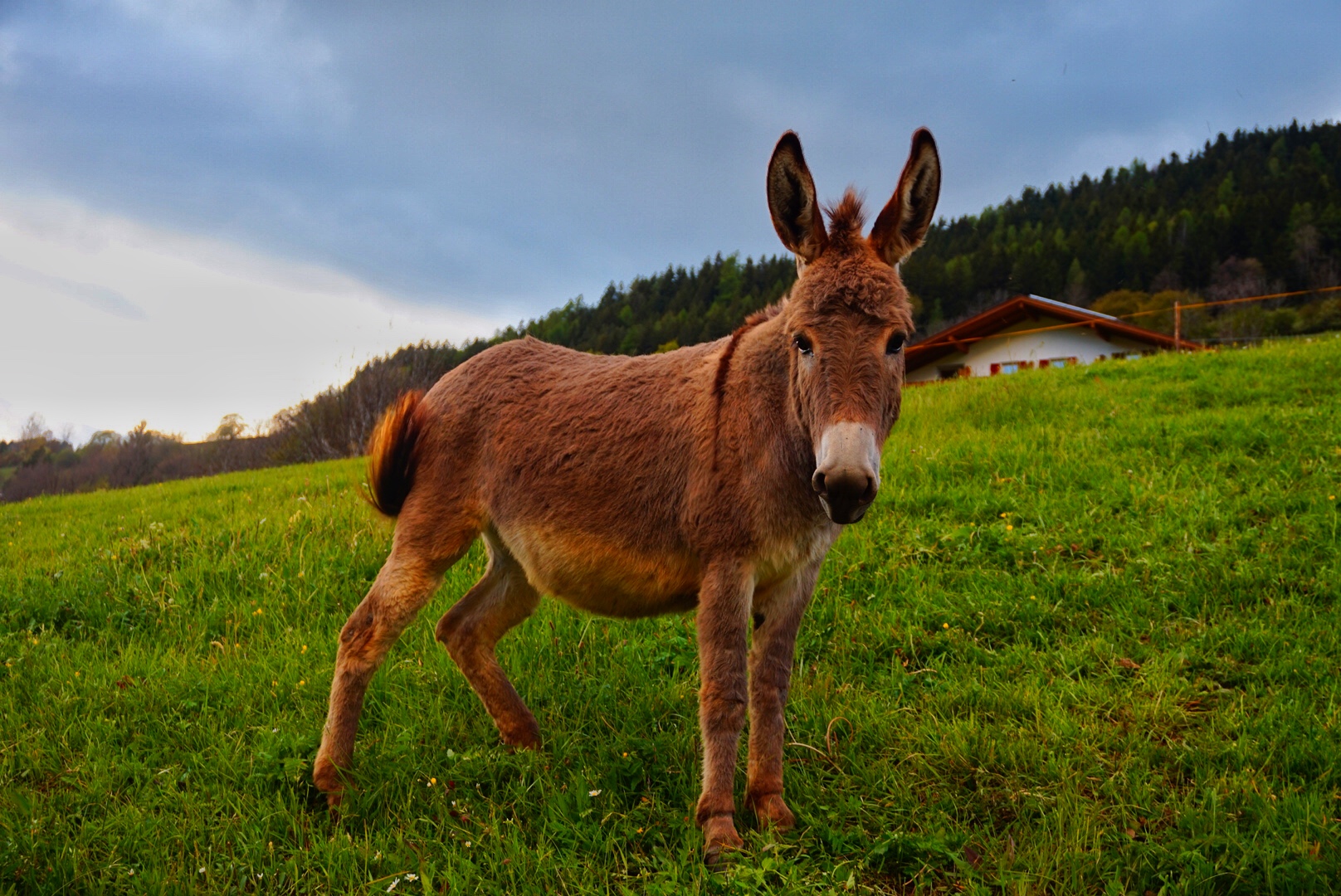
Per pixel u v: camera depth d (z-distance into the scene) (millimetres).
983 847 2633
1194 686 3436
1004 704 3439
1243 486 5633
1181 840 2525
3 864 2572
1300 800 2609
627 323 68812
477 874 2547
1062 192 123312
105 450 32531
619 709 3697
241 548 6008
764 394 2750
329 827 2902
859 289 2438
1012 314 26703
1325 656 3492
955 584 4641
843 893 2383
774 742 2854
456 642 3564
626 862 2633
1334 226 68375
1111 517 5309
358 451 22906
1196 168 106750
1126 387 10000
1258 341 22734
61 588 5348
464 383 3533
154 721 3646
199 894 2525
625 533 2994
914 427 8930
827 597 4609
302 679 3969
